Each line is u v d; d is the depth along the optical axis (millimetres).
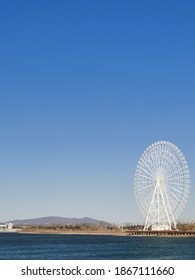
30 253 162875
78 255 147625
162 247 188750
